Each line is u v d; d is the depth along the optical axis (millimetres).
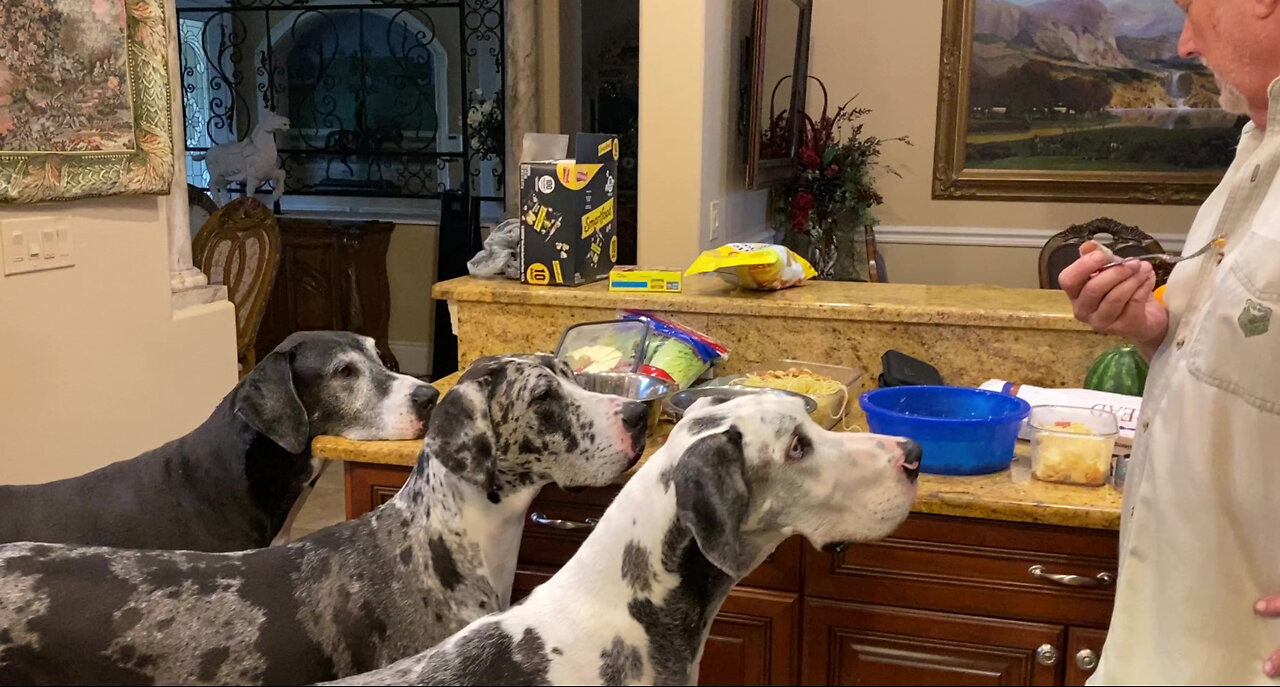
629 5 5320
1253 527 1236
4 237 2574
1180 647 1272
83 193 2752
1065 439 1637
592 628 1178
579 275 2424
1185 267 1453
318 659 1452
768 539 1287
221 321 3459
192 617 1421
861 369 2232
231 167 6035
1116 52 4629
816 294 2340
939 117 4848
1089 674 1613
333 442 1910
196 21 6531
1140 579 1318
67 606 1398
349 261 5801
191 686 1394
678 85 3301
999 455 1699
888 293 2359
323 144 6453
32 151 2590
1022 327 2105
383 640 1496
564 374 1638
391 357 5938
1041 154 4797
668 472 1208
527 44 5312
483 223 5965
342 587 1502
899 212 5004
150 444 3152
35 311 2693
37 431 2730
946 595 1657
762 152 3896
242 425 1932
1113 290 1457
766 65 3846
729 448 1206
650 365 2010
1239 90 1346
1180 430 1272
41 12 2586
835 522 1286
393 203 6309
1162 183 4676
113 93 2832
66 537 1828
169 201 3305
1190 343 1297
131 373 3053
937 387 1879
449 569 1550
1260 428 1212
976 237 4910
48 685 1385
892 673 1704
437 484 1563
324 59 6375
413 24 6121
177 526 1903
